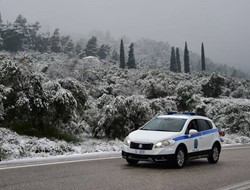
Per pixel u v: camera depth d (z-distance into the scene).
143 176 11.34
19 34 107.06
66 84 23.00
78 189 9.18
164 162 12.74
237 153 19.56
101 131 24.31
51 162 13.77
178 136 13.34
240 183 10.74
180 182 10.52
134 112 24.16
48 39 124.81
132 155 12.88
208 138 15.03
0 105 18.69
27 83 20.28
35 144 16.42
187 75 67.19
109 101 26.38
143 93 40.78
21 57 21.17
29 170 11.82
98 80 44.53
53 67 42.53
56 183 9.85
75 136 22.42
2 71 20.03
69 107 21.06
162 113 25.78
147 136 13.05
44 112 20.48
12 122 20.28
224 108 33.78
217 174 12.26
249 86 62.41
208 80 53.94
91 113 25.42
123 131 24.17
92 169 12.43
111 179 10.66
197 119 14.95
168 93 40.59
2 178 10.36
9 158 14.12
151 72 56.19
